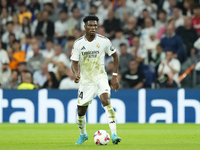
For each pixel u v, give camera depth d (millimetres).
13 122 41656
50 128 35969
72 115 41531
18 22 59219
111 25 56375
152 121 41781
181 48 50969
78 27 58625
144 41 54469
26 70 48531
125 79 47156
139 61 49750
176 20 54781
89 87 21203
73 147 19781
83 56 21094
